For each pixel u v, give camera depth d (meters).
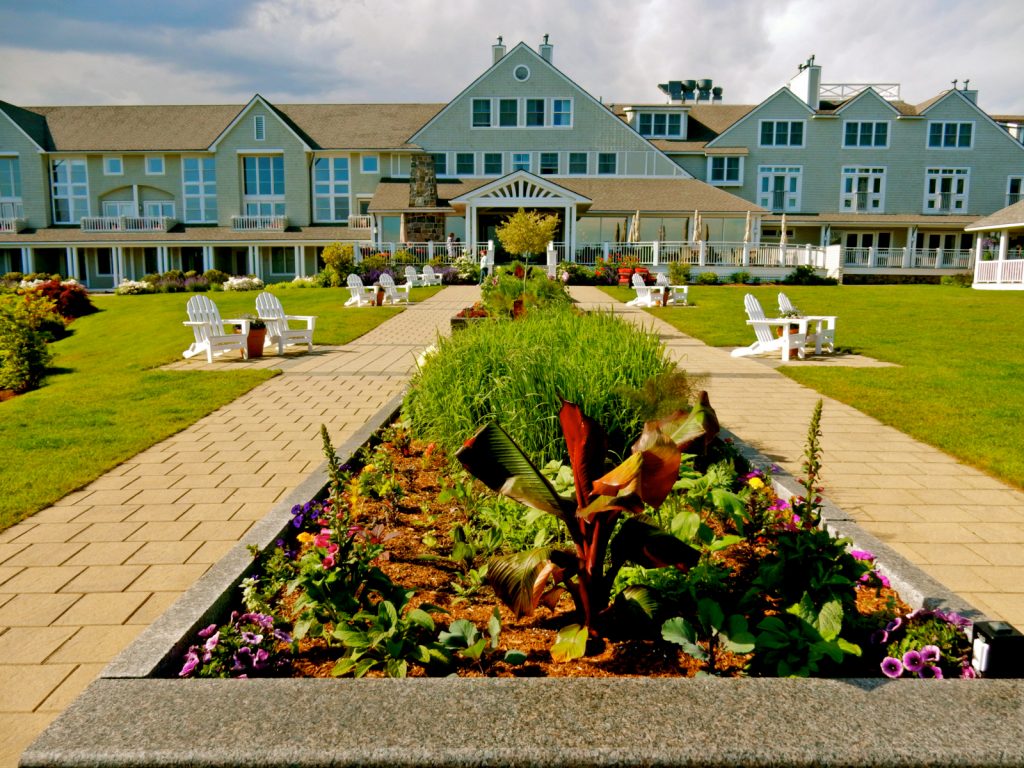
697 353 12.38
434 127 41.72
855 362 11.24
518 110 41.25
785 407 7.93
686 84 52.88
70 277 42.53
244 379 9.71
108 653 2.94
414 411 5.88
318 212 44.72
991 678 2.24
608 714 2.01
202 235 42.72
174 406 7.98
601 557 2.70
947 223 41.47
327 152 43.75
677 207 36.44
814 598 2.54
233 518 4.50
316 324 16.75
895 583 3.09
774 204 43.59
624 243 35.50
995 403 7.88
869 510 4.61
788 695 2.10
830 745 1.88
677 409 2.72
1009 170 42.97
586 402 4.63
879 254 39.03
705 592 2.86
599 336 5.91
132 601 3.38
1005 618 3.21
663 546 2.66
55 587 3.53
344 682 2.17
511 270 19.34
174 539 4.16
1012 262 30.02
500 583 2.64
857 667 2.54
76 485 5.14
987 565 3.77
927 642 2.49
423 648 2.44
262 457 5.96
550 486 2.78
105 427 7.00
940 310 19.86
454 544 3.58
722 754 1.86
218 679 2.21
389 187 40.84
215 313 12.21
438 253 34.50
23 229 44.44
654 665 2.56
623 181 40.66
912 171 43.22
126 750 1.87
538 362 4.92
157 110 46.91
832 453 6.03
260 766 1.86
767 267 33.78
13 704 2.60
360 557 2.80
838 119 43.03
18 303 16.88
